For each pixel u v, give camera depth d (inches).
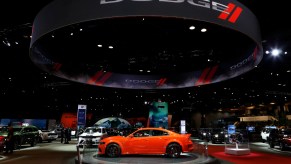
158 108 793.6
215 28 446.0
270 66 749.3
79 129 785.6
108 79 661.9
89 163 376.8
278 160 482.3
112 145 465.1
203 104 1764.3
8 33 530.6
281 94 1168.8
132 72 740.7
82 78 607.8
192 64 674.2
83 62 616.4
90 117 1599.4
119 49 570.3
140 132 473.7
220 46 531.2
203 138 1107.3
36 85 1151.6
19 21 480.7
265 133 967.6
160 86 682.8
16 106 1339.8
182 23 426.3
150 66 697.6
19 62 764.6
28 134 729.0
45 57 478.3
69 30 455.8
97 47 551.8
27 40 568.7
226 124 1507.1
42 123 1270.9
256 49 398.0
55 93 1403.8
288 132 728.3
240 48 497.0
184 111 1811.0
